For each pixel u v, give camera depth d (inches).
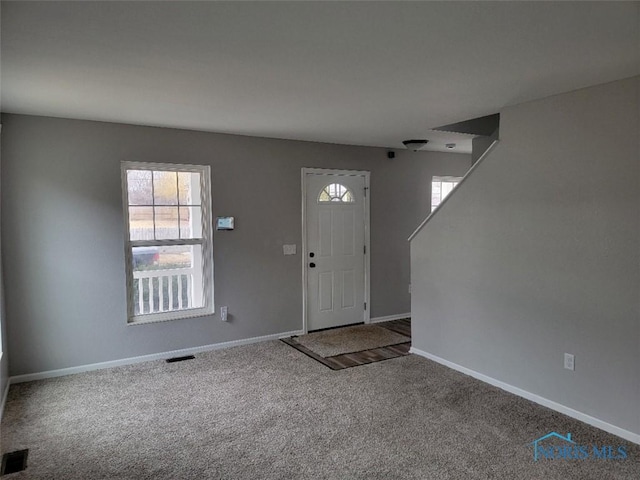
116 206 160.4
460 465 98.7
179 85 113.3
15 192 144.3
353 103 132.4
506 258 138.5
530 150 129.7
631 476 94.0
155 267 177.2
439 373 155.6
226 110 140.9
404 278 237.8
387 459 101.3
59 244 151.7
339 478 94.1
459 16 74.0
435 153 241.0
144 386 144.4
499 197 139.9
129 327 165.0
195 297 186.2
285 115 148.2
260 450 105.6
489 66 99.4
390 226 230.5
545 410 125.6
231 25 77.2
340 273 217.8
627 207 107.3
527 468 97.3
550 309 126.0
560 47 88.3
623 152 107.8
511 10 71.8
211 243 180.2
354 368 161.0
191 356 174.4
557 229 123.2
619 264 109.4
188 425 118.0
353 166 215.6
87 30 79.0
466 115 147.9
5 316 142.3
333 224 213.9
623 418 109.9
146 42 84.8
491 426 116.4
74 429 116.0
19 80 108.1
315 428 116.2
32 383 146.5
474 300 150.6
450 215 158.6
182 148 171.9
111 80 108.5
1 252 141.7
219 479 94.0
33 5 68.9
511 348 138.2
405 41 84.9
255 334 193.2
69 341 154.9
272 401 133.0
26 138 145.3
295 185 199.9
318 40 84.2
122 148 160.4
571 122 118.9
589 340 116.4
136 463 100.2
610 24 77.4
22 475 95.6
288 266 200.4
